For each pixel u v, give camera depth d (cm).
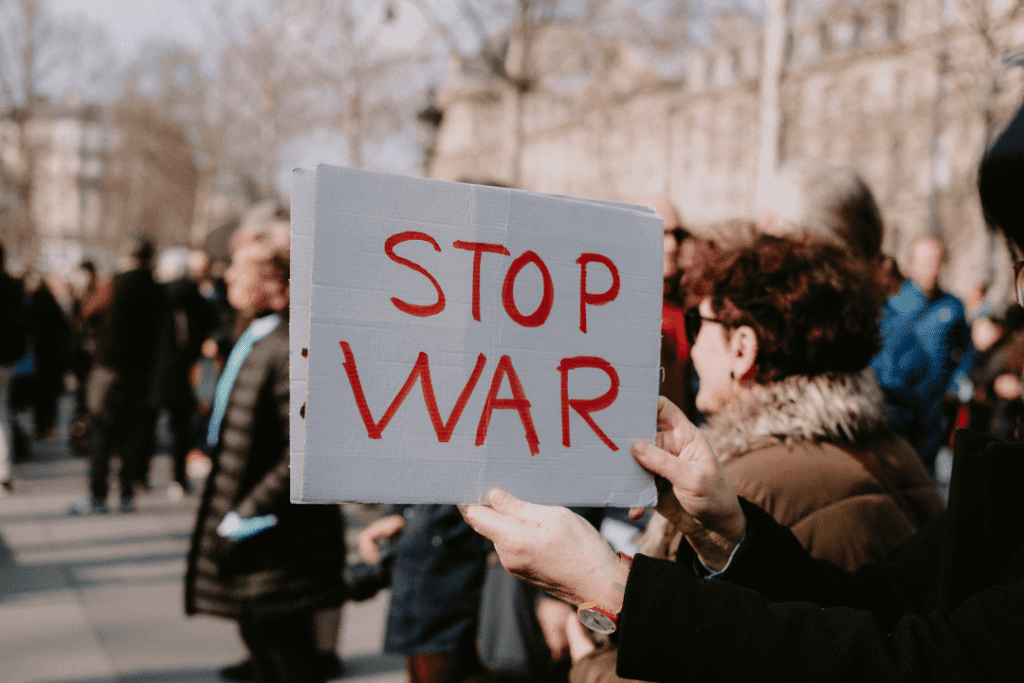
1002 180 100
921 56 1402
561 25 1471
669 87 2088
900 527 153
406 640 278
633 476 117
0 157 3519
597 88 2125
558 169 4431
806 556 131
